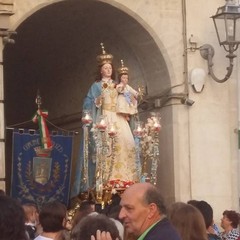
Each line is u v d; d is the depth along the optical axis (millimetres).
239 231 17906
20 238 7410
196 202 13219
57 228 11938
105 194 22359
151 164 23328
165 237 8367
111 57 23312
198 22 24078
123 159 22812
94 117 22906
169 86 23781
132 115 23297
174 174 23688
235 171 24250
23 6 21906
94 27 24984
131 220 8625
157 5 23688
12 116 31547
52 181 23719
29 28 24922
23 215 7496
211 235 13133
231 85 24312
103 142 22250
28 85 30703
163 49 23672
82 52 26688
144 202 8602
